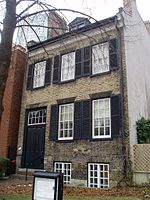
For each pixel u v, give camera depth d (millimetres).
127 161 11789
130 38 14273
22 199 7828
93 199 8109
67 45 15867
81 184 12938
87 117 13695
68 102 14797
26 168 14812
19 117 17219
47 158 14727
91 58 14516
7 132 16297
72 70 15352
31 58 17734
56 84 15695
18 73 17594
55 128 14852
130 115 12633
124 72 13070
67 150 13992
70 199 8039
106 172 12445
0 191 9719
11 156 16172
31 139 16109
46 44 16953
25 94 17172
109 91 13258
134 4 15594
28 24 6879
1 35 5852
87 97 14023
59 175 4035
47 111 15617
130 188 10820
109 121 13047
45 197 3992
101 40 14320
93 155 12938
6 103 17062
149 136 12945
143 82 15508
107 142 12648
